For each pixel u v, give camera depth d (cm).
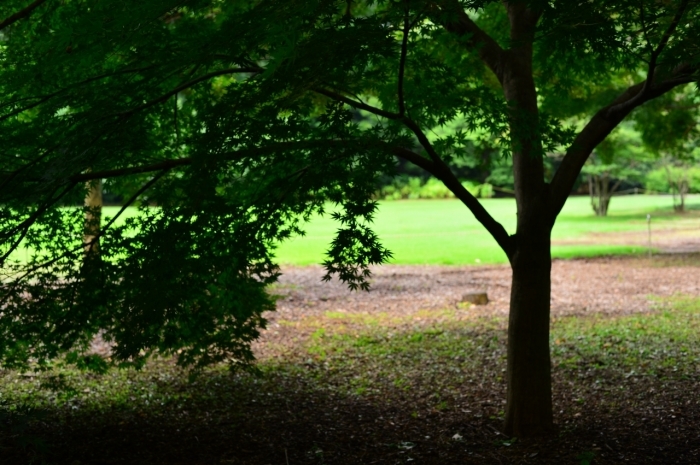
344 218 504
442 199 5128
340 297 1421
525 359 625
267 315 1238
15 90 523
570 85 727
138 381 838
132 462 574
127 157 550
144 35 472
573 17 464
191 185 486
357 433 670
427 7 445
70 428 659
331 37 430
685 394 732
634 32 500
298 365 931
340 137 509
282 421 707
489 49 639
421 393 805
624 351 939
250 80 486
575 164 618
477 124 595
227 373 885
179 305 554
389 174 492
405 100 563
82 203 582
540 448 592
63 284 546
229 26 443
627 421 656
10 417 464
